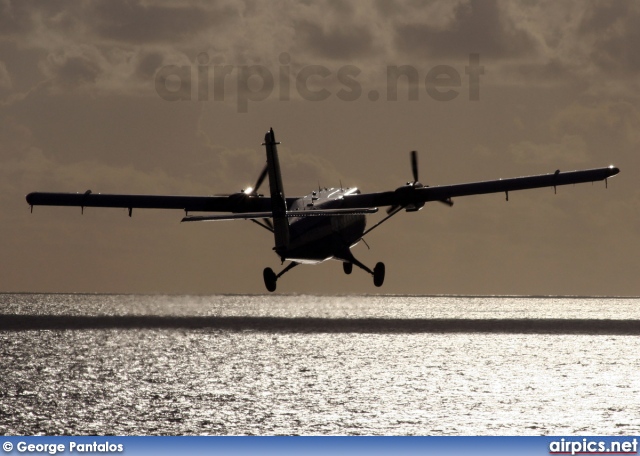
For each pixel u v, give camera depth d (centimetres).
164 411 10662
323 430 9788
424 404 11206
